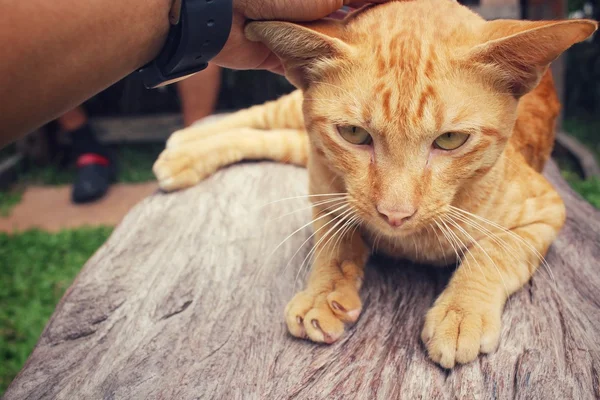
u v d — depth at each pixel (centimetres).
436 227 30
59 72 21
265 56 33
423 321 29
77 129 103
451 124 26
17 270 81
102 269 36
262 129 54
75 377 27
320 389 25
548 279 32
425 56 26
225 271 35
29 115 21
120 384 27
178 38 26
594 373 25
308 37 27
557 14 90
